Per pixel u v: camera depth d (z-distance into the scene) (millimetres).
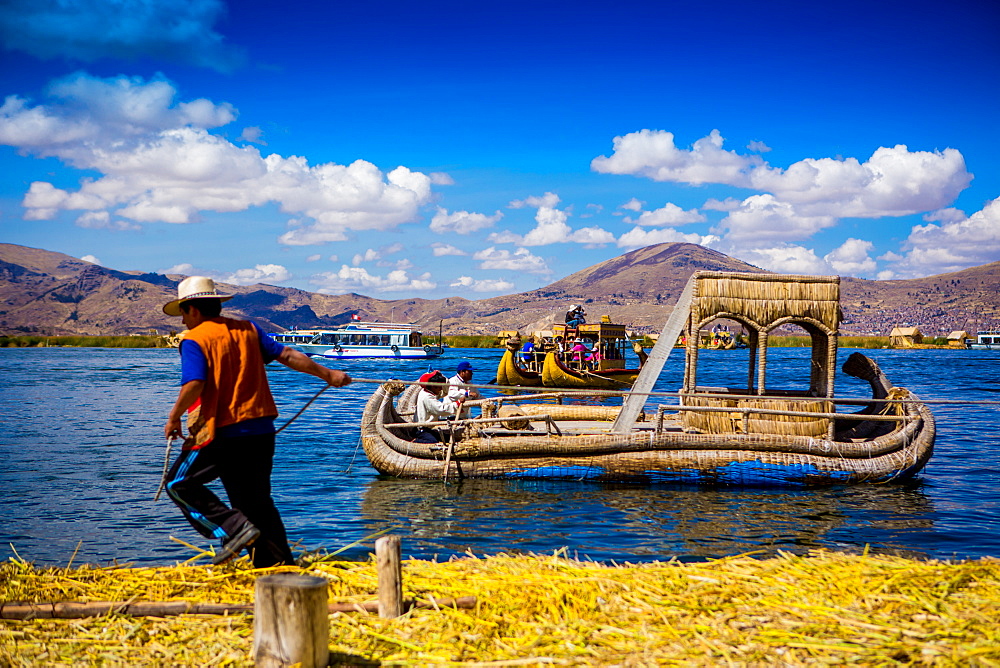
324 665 3529
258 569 4773
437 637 3842
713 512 9734
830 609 4051
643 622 3979
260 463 4898
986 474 12398
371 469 12914
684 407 11477
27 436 17625
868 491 10984
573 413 15445
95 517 9680
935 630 3742
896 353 96438
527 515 9586
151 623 3998
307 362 5137
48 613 4031
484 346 112375
